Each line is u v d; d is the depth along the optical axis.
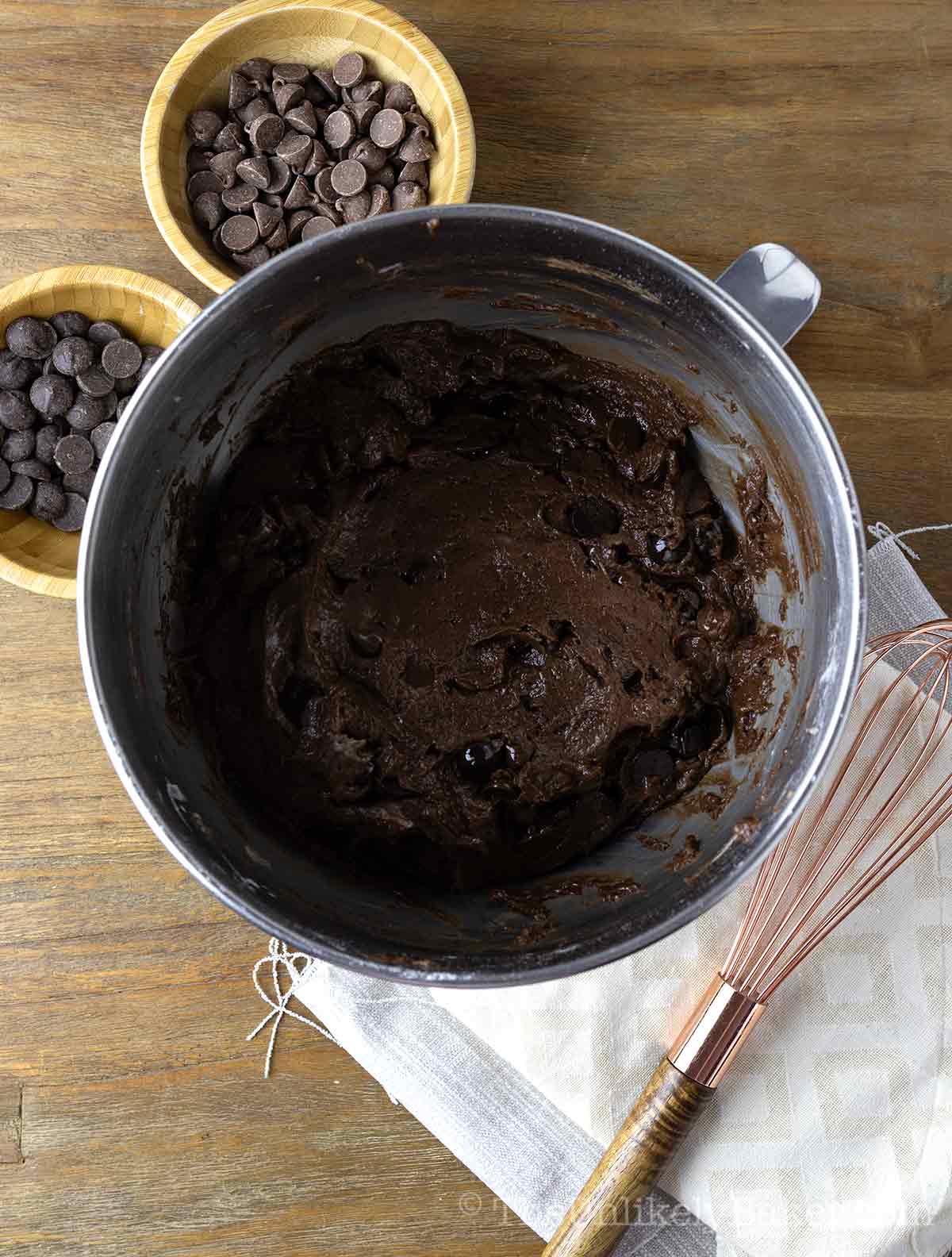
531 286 0.43
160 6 0.54
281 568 0.48
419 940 0.42
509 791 0.48
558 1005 0.50
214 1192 0.52
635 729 0.48
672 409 0.47
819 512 0.41
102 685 0.39
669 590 0.49
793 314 0.48
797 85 0.54
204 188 0.51
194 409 0.42
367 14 0.50
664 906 0.40
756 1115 0.49
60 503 0.52
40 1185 0.52
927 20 0.54
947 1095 0.49
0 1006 0.52
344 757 0.47
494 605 0.49
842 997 0.50
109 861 0.53
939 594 0.53
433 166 0.52
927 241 0.54
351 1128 0.52
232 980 0.52
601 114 0.54
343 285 0.42
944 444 0.54
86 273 0.50
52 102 0.53
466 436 0.49
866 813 0.50
